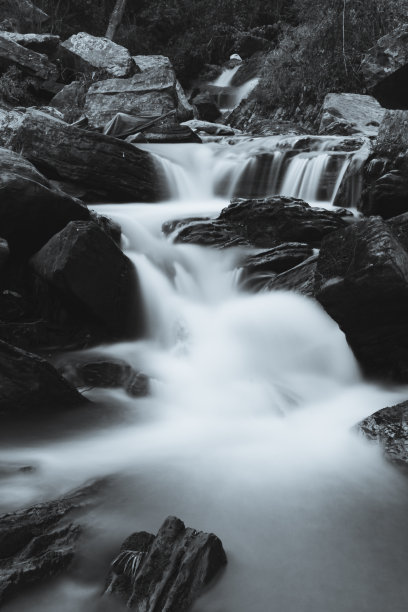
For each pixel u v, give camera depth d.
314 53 17.97
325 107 15.68
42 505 3.29
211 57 26.36
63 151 9.41
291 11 25.97
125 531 3.24
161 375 5.62
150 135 12.86
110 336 6.27
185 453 4.25
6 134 11.16
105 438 4.51
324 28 17.66
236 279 7.02
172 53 25.59
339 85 17.73
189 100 20.84
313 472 3.99
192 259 7.39
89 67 19.08
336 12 17.45
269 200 8.03
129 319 6.33
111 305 6.10
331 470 4.02
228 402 5.24
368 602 2.82
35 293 6.38
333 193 10.05
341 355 5.83
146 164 10.06
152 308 6.57
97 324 6.19
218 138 13.93
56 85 18.83
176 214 8.81
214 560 2.89
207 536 2.93
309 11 19.05
